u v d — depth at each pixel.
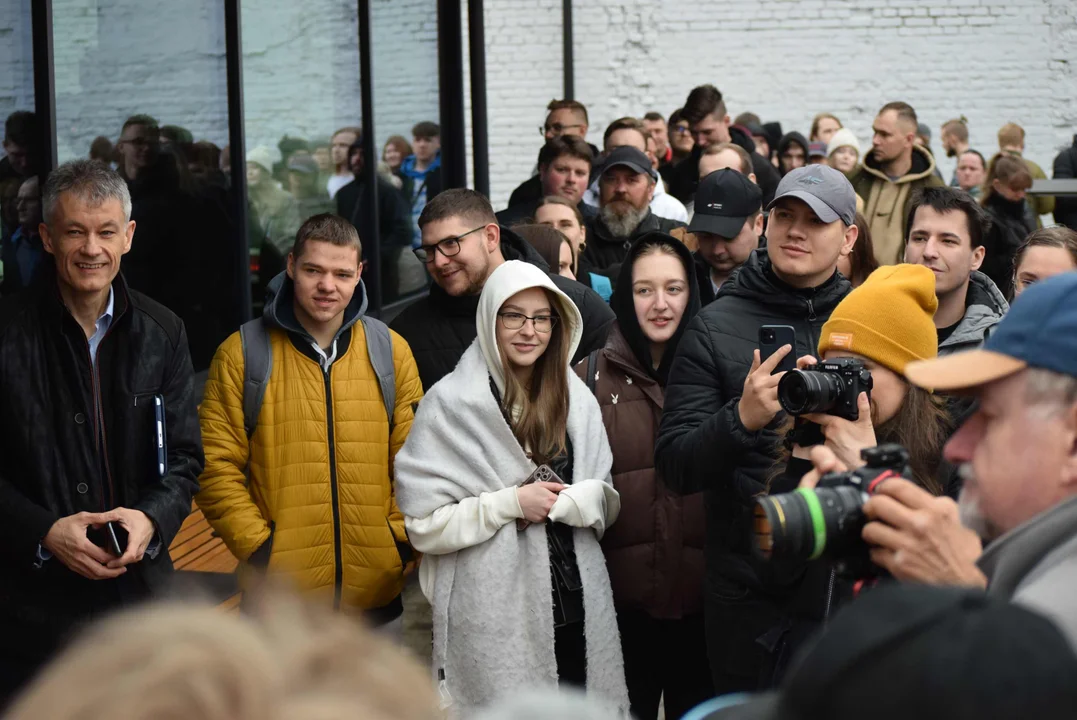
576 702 0.75
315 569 3.28
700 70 12.71
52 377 2.82
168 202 5.27
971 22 12.45
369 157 7.26
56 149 4.56
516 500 3.00
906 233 3.47
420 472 3.12
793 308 2.97
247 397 3.29
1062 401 1.45
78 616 2.82
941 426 2.46
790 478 2.34
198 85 5.46
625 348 3.35
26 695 0.68
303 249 3.27
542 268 4.01
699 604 3.27
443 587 3.08
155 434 2.90
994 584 1.44
